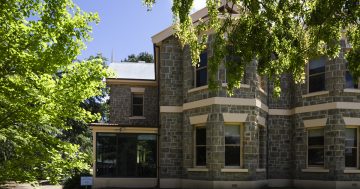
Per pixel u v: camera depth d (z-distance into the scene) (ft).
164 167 67.62
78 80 29.45
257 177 61.26
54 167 31.68
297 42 32.94
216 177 58.80
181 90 69.00
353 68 30.94
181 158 67.82
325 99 62.13
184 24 33.09
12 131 30.78
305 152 64.49
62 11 29.01
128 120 85.76
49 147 31.73
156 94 86.74
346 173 59.98
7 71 28.12
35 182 32.96
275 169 67.46
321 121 62.18
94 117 32.53
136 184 68.85
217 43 32.99
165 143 67.92
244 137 60.13
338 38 32.32
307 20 30.68
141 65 95.30
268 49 30.99
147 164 69.67
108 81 85.66
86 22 30.14
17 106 28.43
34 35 28.09
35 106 28.96
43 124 31.83
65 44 28.91
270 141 67.92
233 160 60.13
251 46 31.07
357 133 61.46
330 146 60.75
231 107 59.98
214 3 34.01
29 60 27.76
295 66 32.76
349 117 60.70
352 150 61.31
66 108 29.91
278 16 31.22
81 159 35.70
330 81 61.62
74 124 106.63
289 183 67.31
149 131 69.36
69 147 32.27
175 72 69.36
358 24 29.68
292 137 67.67
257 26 30.86
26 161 30.40
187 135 65.16
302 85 65.82
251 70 61.57
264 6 31.04
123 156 69.46
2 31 27.32
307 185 63.52
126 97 86.38
